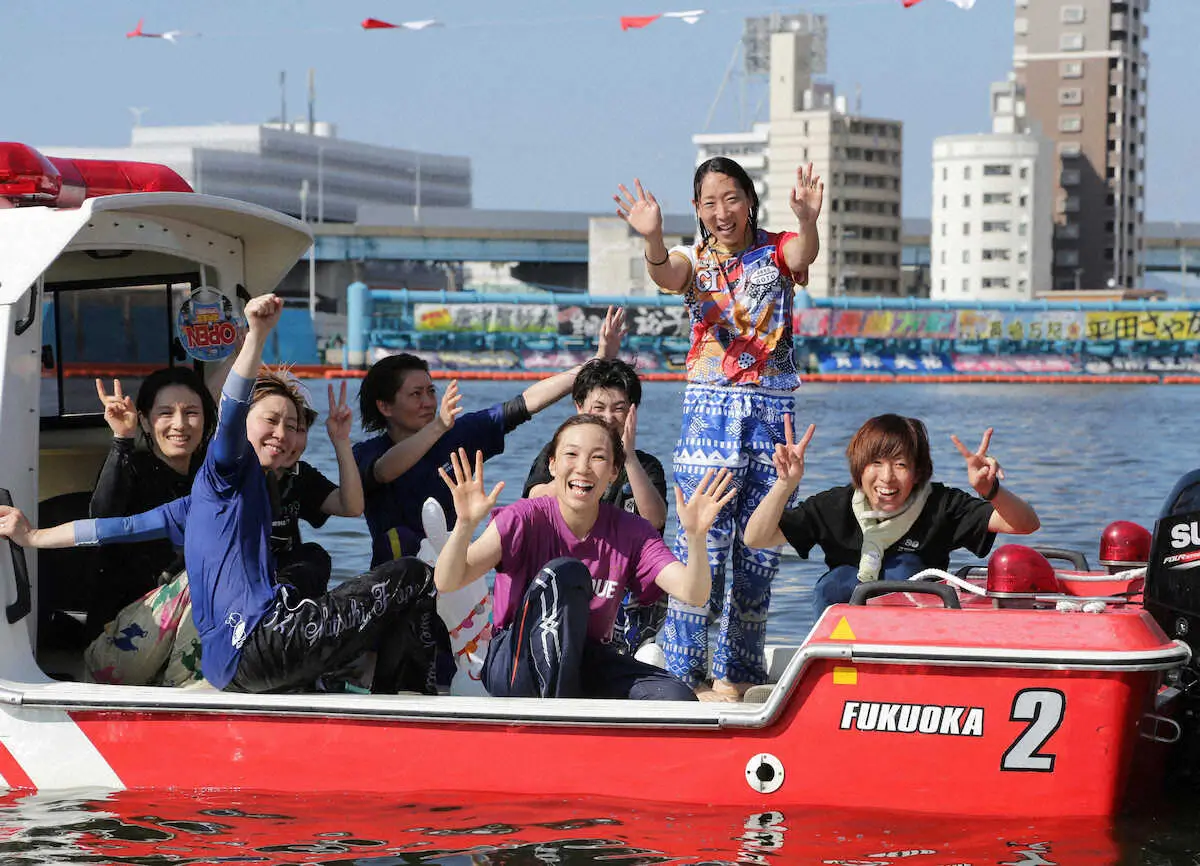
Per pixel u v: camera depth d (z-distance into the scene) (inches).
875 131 5022.1
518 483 636.7
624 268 4355.3
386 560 260.7
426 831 192.7
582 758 200.7
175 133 6392.7
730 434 239.5
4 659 217.6
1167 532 203.8
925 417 1683.1
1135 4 5689.0
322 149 6648.6
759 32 5984.3
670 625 247.6
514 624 214.2
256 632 210.7
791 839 187.6
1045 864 178.4
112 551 237.9
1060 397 2418.8
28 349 219.5
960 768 190.4
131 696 209.5
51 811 202.8
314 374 2810.0
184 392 230.8
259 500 216.5
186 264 255.1
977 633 188.4
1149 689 187.9
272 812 200.7
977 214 5162.4
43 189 226.4
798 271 239.6
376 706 203.3
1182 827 190.5
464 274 7066.9
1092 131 5585.6
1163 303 3447.3
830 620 193.8
